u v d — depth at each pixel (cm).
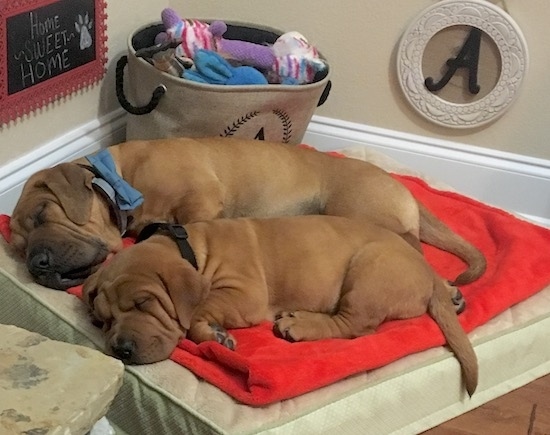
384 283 116
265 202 144
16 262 126
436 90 171
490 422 117
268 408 102
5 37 135
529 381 126
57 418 69
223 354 105
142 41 166
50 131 157
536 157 172
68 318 115
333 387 107
